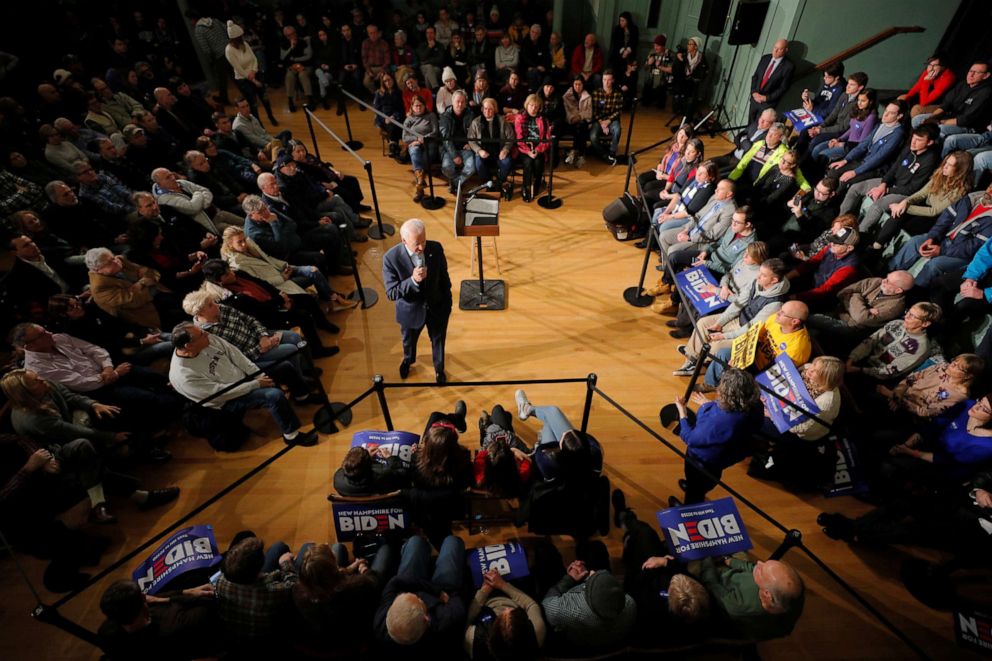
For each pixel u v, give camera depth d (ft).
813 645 8.75
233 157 19.02
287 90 27.94
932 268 12.52
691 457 9.24
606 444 11.94
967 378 9.61
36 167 16.57
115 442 10.46
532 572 9.43
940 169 13.65
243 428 11.99
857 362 11.86
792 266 15.08
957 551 9.08
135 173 17.53
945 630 8.93
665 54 26.30
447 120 20.58
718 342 12.39
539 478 9.45
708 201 15.61
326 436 12.14
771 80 21.15
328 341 14.76
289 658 7.32
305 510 10.67
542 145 19.88
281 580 7.54
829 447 10.32
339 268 17.24
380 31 30.01
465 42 28.71
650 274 17.13
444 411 12.66
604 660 7.70
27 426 9.30
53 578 9.33
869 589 9.45
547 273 17.21
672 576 7.68
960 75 21.36
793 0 20.99
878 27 21.15
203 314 11.01
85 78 23.62
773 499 10.92
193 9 28.50
